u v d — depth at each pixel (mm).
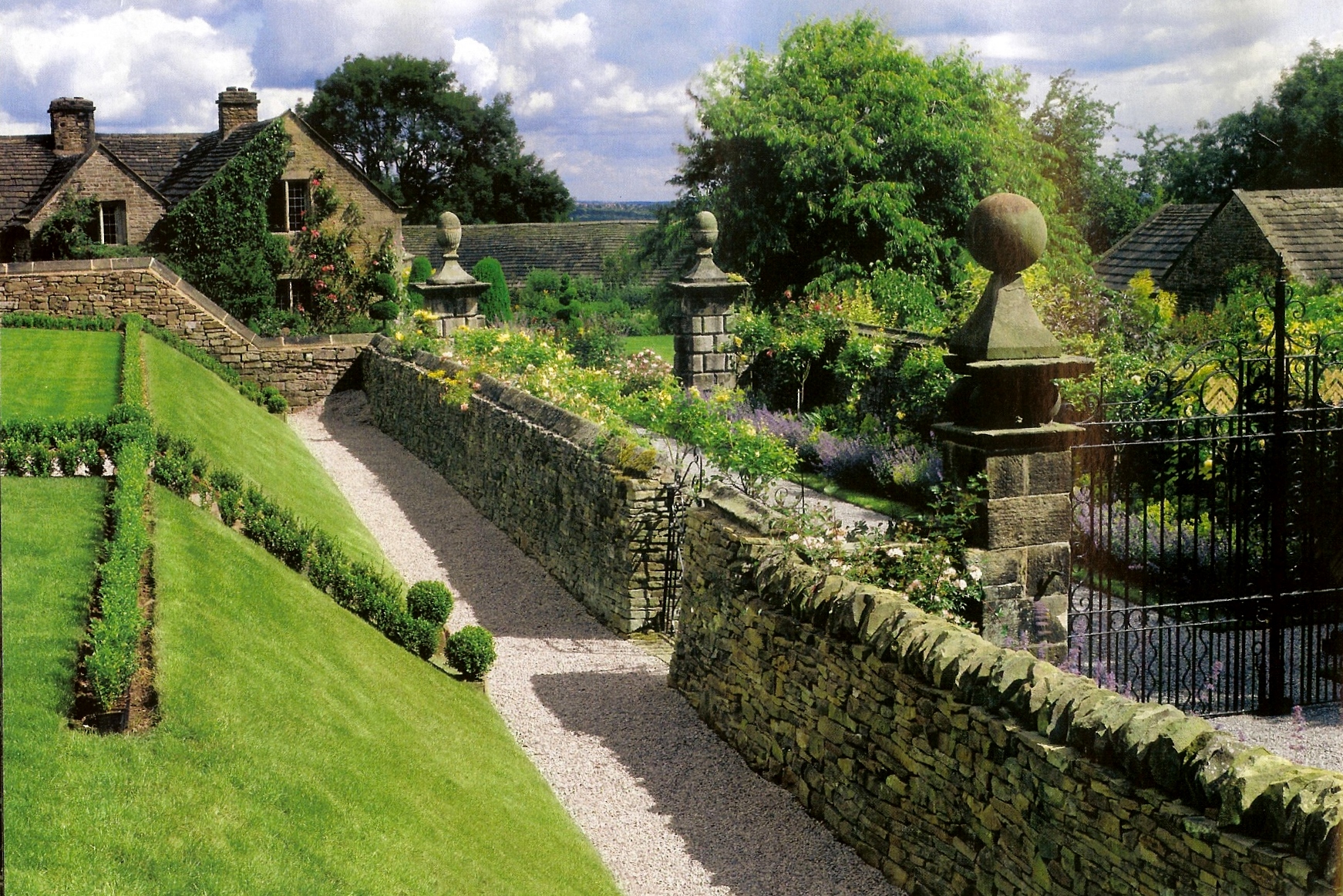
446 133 49406
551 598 13422
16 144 33375
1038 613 8102
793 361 21438
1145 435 10414
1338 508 9922
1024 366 7930
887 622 7277
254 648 7656
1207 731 5223
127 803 5312
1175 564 10992
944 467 8336
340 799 6234
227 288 31281
